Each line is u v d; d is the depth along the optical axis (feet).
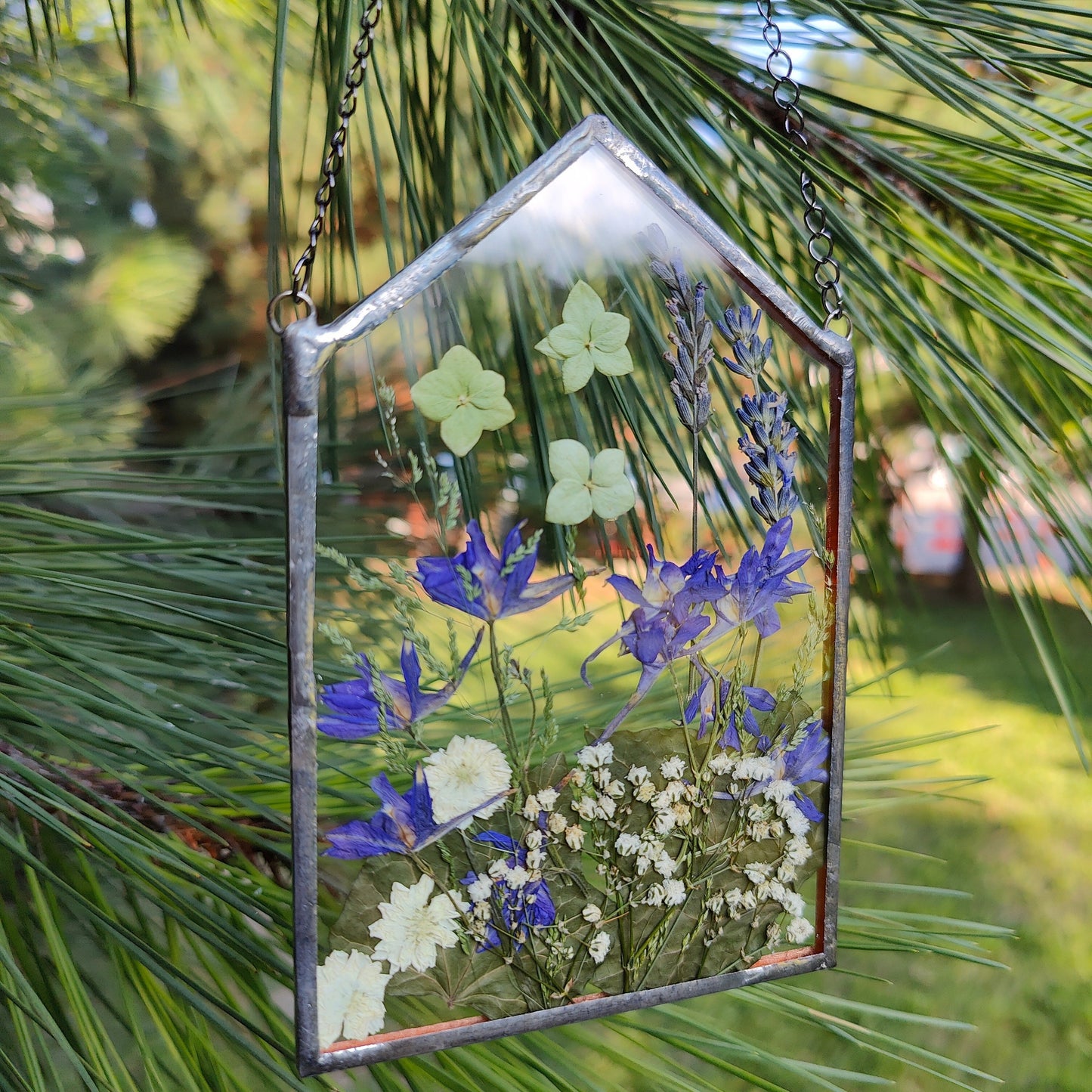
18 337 1.67
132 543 1.07
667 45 1.12
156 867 0.96
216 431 1.64
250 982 0.98
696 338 1.02
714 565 1.04
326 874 1.04
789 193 1.15
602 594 1.01
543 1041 1.04
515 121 1.20
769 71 1.06
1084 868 3.72
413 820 0.98
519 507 0.99
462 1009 1.02
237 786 1.07
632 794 1.03
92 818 0.96
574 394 1.03
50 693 0.97
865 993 3.27
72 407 1.45
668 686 1.06
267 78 1.98
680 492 1.06
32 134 1.89
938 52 1.09
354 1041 0.96
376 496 1.03
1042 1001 3.23
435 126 1.19
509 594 0.99
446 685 0.98
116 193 2.49
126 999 0.94
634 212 0.98
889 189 1.16
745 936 1.08
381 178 1.01
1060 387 1.24
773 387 1.11
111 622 1.07
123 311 2.15
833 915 1.10
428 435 0.96
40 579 1.07
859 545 1.39
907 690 3.28
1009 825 3.92
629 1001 1.04
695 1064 2.56
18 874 1.00
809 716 1.07
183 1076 0.93
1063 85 1.28
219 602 1.12
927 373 1.20
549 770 1.01
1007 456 1.10
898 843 3.92
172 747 1.04
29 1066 0.85
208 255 2.76
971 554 1.22
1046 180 1.20
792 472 1.05
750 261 1.01
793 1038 2.83
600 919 1.03
